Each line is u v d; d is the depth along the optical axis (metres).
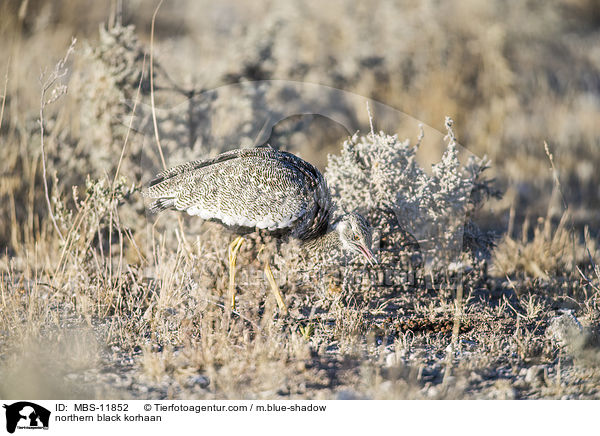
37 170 24.41
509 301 19.31
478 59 37.16
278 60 28.98
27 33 35.06
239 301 17.72
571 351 15.52
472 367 14.80
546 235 23.12
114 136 22.28
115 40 23.02
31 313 15.95
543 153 31.62
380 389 13.70
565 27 45.31
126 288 18.36
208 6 42.47
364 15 36.72
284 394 13.70
